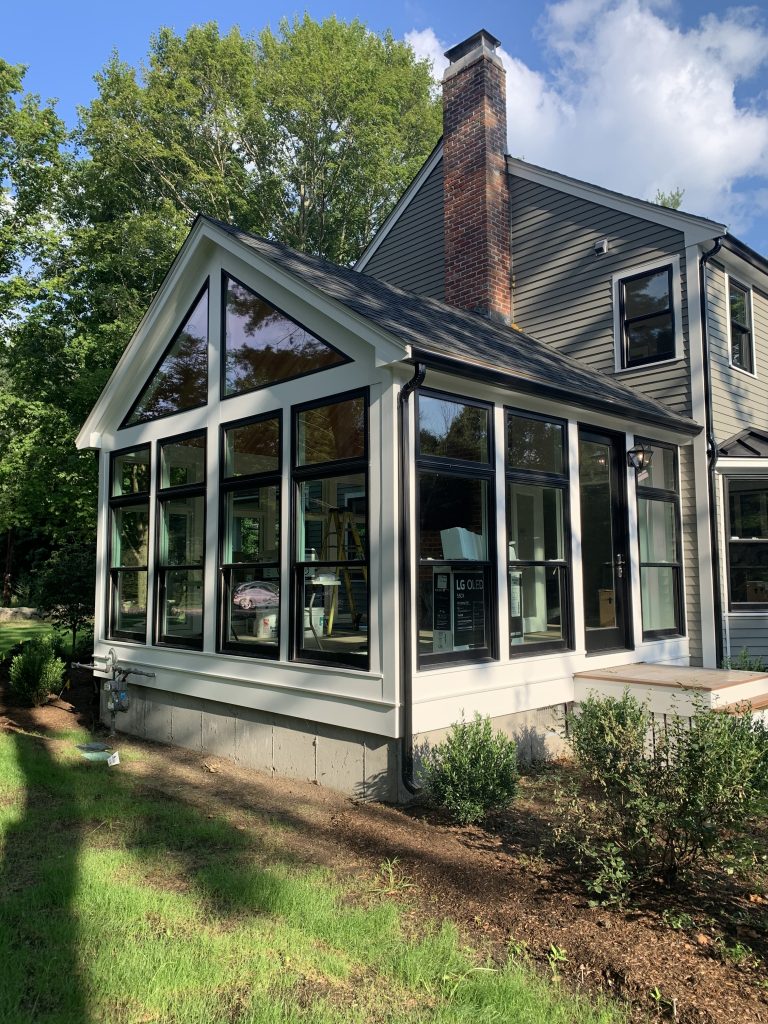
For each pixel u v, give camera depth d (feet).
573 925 11.12
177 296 26.25
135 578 28.02
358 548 18.74
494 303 36.58
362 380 18.90
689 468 30.53
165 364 26.91
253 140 75.51
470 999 9.11
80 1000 9.01
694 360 30.66
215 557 23.44
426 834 15.47
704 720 12.29
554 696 22.12
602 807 13.21
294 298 21.22
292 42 83.92
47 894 12.11
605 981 9.64
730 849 11.85
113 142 64.08
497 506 20.62
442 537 19.02
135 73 71.00
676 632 29.71
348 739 18.97
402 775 17.49
